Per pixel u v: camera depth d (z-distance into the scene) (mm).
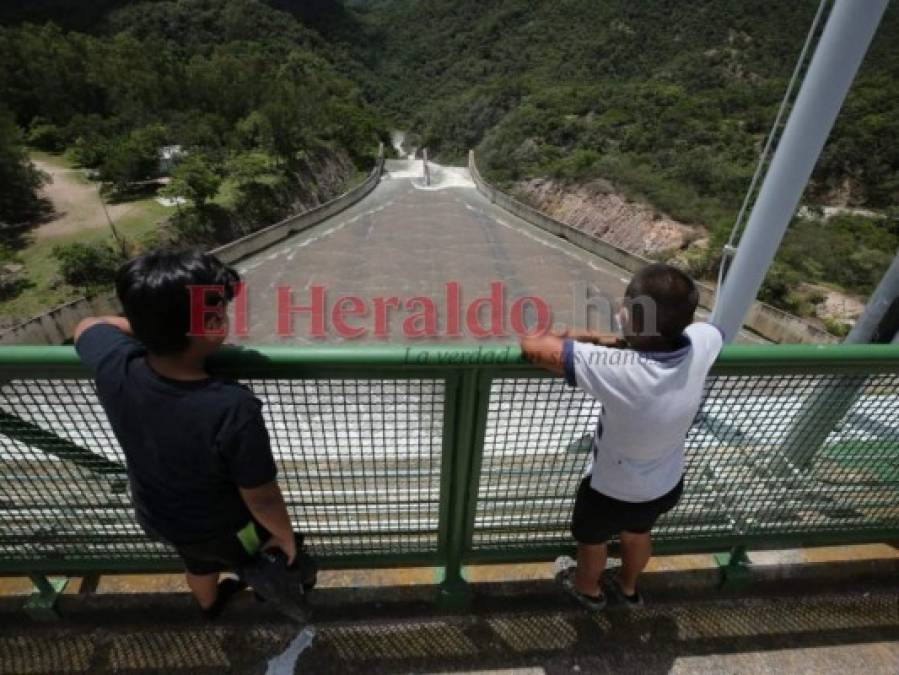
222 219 27641
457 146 63438
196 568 1888
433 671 2250
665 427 1639
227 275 1421
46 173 30047
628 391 1590
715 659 2346
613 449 1773
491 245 22766
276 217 30844
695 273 20688
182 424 1397
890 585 2682
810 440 2242
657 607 2521
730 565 2613
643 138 39500
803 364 1874
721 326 3646
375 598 2477
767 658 2361
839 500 2467
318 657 2271
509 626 2410
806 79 2863
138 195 29297
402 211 27953
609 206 28422
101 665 2221
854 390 2084
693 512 2441
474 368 1769
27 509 2111
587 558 2164
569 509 2348
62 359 1651
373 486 2182
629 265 20516
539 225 25531
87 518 2152
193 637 2312
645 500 1854
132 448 1487
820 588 2652
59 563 2248
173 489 1526
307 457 2484
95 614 2373
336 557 2344
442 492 2119
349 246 21938
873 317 2771
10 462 2037
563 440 2342
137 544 2262
